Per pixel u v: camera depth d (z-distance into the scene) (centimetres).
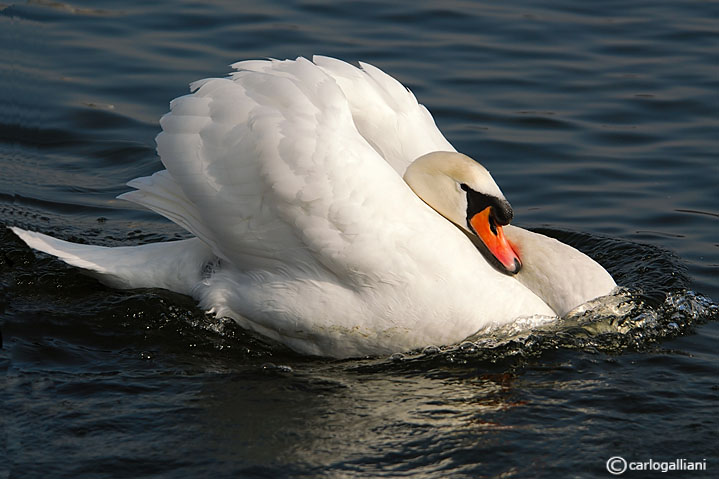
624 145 1880
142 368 1198
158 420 1073
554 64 2205
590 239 1573
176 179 1248
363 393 1155
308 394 1150
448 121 1945
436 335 1232
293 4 2458
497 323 1247
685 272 1466
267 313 1251
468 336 1240
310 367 1233
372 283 1205
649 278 1441
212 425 1070
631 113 1997
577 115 1988
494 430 1077
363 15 2408
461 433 1070
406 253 1197
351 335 1237
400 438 1056
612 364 1238
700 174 1777
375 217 1189
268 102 1223
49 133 1883
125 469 984
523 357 1247
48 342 1235
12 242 1491
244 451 1021
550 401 1143
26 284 1367
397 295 1208
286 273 1241
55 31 2233
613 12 2508
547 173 1788
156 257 1330
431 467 1005
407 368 1227
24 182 1731
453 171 1291
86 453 1006
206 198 1234
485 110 1992
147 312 1299
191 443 1032
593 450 1043
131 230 1614
